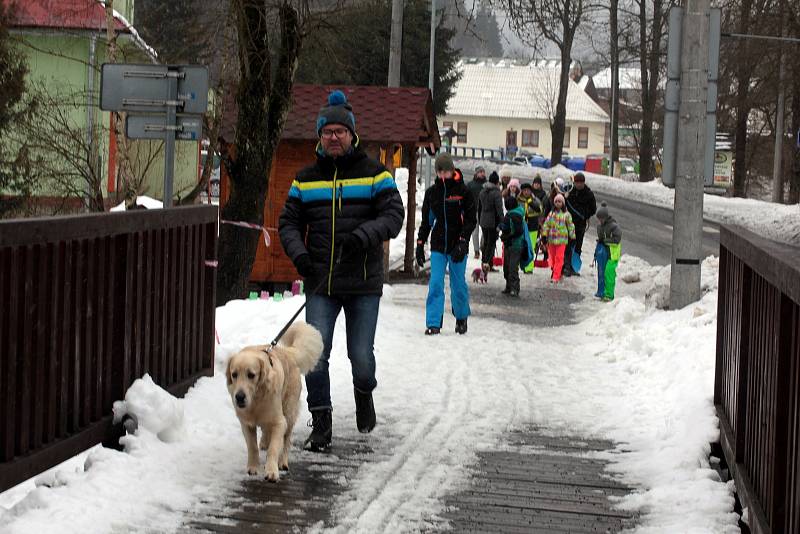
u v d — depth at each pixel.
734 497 6.34
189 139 9.94
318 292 7.34
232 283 14.87
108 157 24.81
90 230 6.51
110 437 6.91
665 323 12.81
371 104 19.38
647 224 36.47
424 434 8.00
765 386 5.69
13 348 5.57
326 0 14.77
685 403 8.56
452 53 46.97
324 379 7.38
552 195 24.25
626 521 5.95
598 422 8.66
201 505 5.96
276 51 16.75
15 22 22.08
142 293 7.41
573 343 13.39
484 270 20.67
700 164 13.96
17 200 18.94
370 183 7.27
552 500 6.34
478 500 6.29
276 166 18.91
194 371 8.62
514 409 9.09
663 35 58.12
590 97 116.31
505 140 108.75
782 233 34.06
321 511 5.94
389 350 12.10
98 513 5.56
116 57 15.72
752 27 42.50
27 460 5.74
